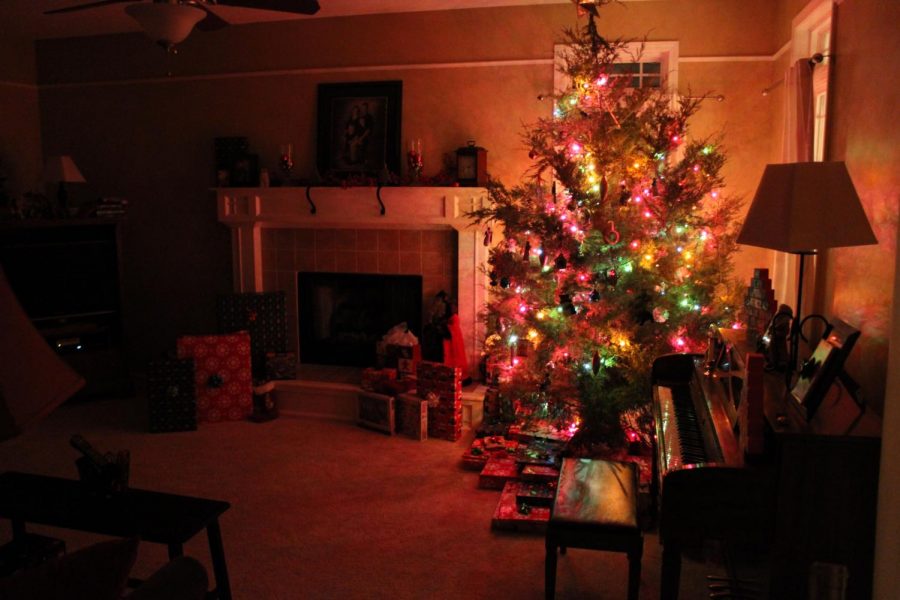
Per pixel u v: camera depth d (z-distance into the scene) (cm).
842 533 220
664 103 434
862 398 255
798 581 224
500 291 479
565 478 320
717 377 326
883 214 283
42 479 316
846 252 324
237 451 495
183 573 194
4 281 115
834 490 218
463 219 545
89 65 652
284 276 618
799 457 219
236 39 606
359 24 573
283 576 332
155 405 532
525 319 450
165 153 643
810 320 370
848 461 216
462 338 556
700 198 420
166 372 530
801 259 262
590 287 430
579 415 449
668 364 386
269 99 605
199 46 617
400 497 417
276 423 555
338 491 426
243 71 608
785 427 225
